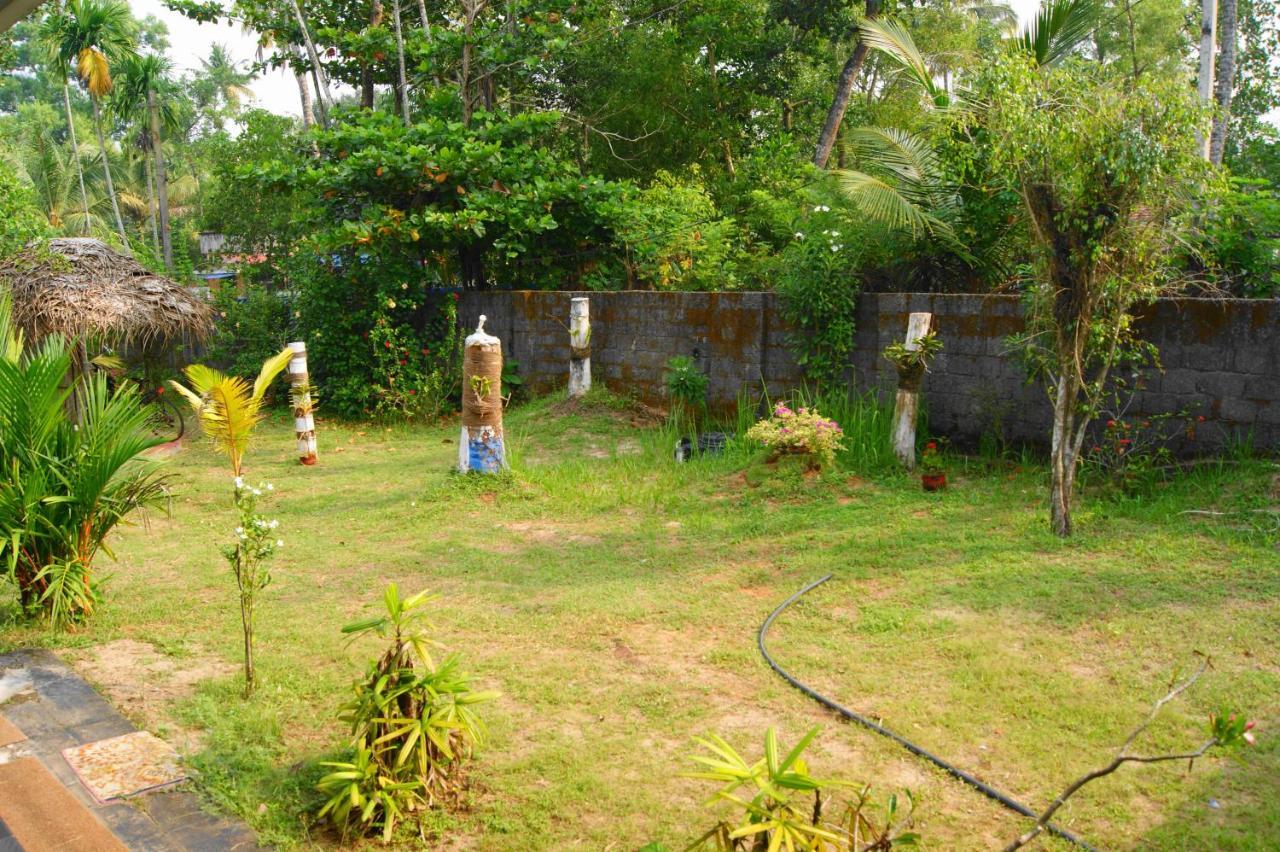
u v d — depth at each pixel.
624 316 11.48
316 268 13.31
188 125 41.44
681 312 10.75
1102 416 7.09
